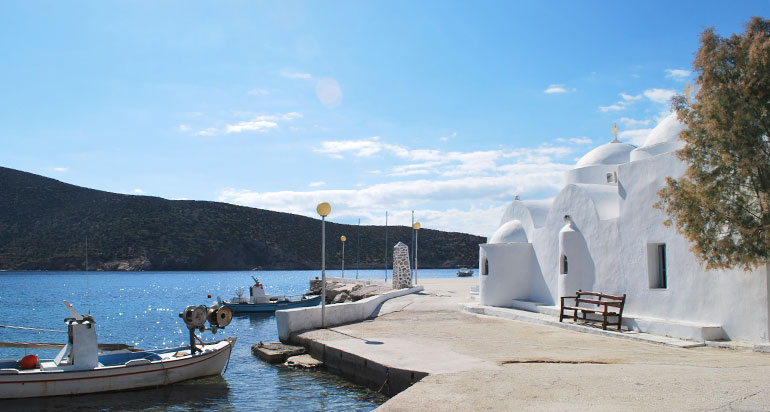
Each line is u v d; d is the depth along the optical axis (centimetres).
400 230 15575
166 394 1298
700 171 1279
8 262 9756
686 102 1353
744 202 1231
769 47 1149
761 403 781
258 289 3809
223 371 1498
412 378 1109
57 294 5753
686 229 1298
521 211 2361
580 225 1917
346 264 13300
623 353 1262
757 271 1304
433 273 11450
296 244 13300
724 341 1347
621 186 1733
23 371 1243
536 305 2025
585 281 1877
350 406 1159
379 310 2320
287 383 1364
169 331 2825
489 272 2242
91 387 1280
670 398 830
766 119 1192
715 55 1247
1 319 3509
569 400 845
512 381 986
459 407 829
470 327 1767
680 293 1506
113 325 3111
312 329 1814
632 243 1675
